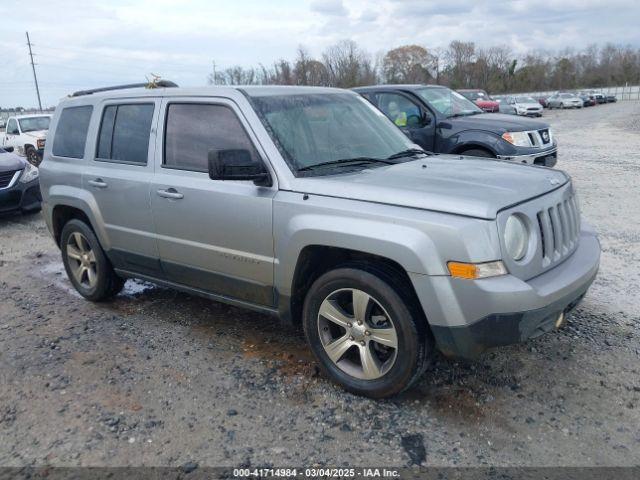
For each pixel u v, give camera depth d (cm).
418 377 337
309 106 429
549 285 317
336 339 367
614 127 2575
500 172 380
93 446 319
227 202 390
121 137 479
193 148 423
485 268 299
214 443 318
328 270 365
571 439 309
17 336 467
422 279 308
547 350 403
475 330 304
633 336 421
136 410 352
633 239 669
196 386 378
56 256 721
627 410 332
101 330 473
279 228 365
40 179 555
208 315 497
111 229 486
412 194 324
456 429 322
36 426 340
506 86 7688
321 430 326
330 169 384
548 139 902
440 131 895
